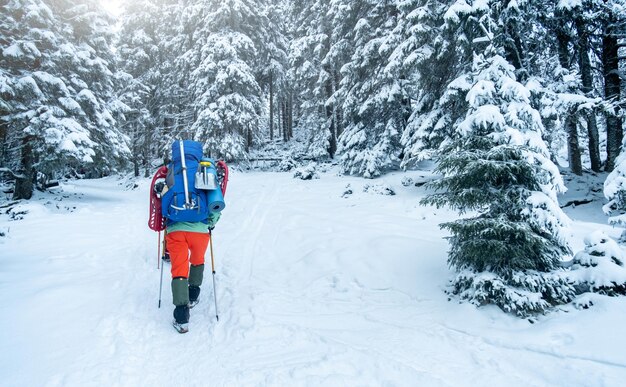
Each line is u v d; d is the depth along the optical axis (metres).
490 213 3.95
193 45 23.75
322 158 22.33
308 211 9.41
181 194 3.43
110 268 5.10
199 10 22.00
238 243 6.64
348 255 5.39
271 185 14.94
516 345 2.98
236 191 13.79
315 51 20.70
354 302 4.09
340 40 17.55
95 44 14.12
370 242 5.80
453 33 10.17
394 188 12.23
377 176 14.74
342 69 16.16
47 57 11.34
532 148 4.17
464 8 8.68
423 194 10.92
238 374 2.61
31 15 10.67
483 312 3.52
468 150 4.10
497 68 4.56
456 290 4.02
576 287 3.62
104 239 6.99
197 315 3.72
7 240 6.73
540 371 2.63
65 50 11.42
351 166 15.84
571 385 2.44
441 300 3.95
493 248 3.56
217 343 3.13
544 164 3.88
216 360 2.84
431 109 12.23
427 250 5.24
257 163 23.25
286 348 3.03
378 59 15.25
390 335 3.27
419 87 12.94
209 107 19.78
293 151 27.73
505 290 3.46
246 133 22.80
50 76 10.81
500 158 3.83
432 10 11.46
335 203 10.67
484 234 3.69
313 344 3.09
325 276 4.82
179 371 2.68
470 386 2.49
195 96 22.59
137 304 3.86
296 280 4.82
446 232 6.62
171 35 26.17
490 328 3.27
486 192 3.92
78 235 7.23
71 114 11.76
